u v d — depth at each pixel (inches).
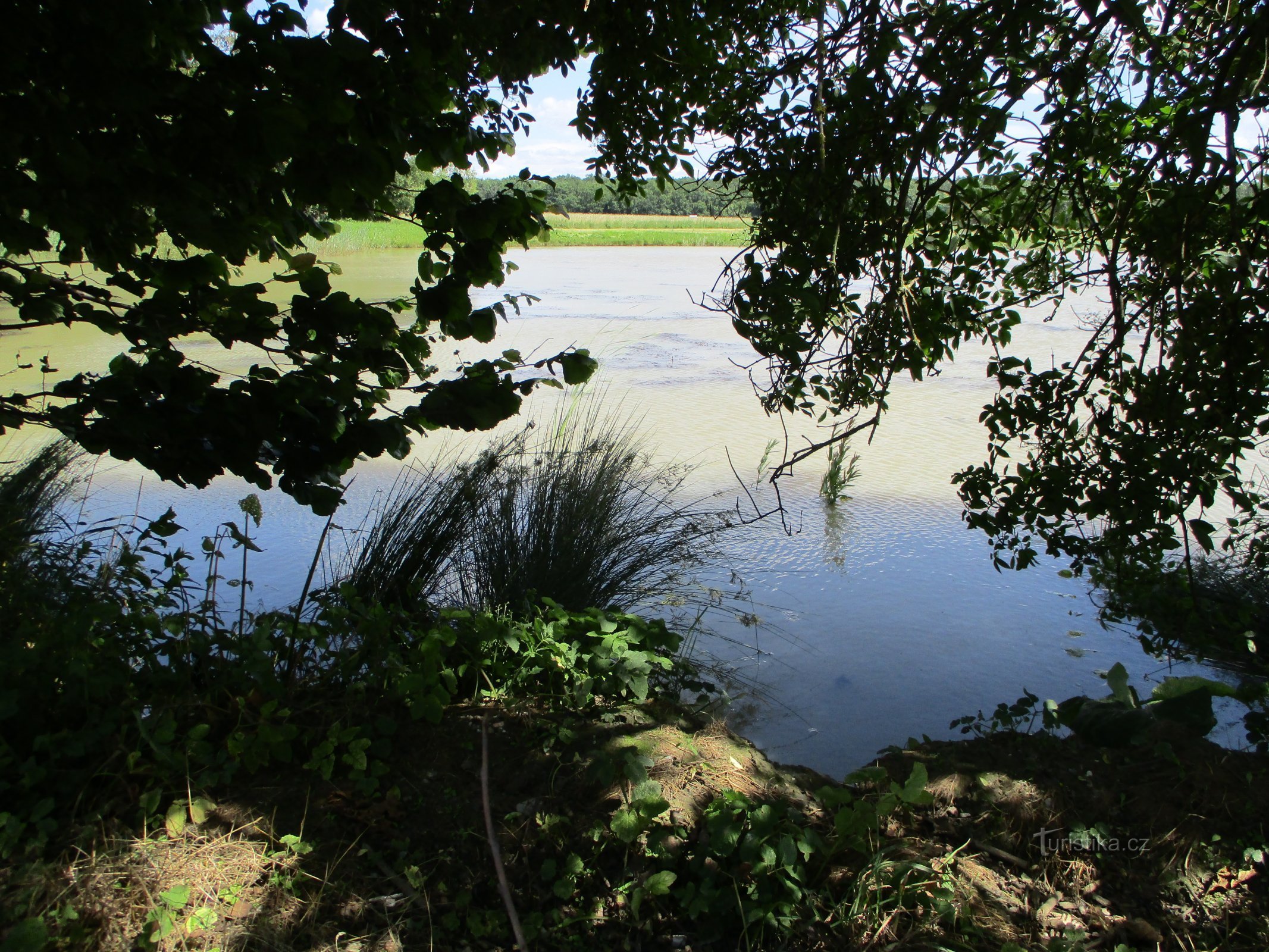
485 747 112.2
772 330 105.2
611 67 125.2
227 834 97.7
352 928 90.4
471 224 95.1
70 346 423.8
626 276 933.2
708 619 185.0
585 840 102.0
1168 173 106.7
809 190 108.3
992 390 398.0
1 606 121.8
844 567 213.0
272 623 118.3
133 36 75.4
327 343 96.8
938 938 94.5
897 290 108.5
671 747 119.9
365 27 87.0
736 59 128.4
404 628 142.3
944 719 151.3
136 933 84.9
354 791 106.6
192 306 94.0
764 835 96.1
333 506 96.5
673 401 372.5
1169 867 105.0
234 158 81.6
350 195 86.9
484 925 91.9
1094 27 100.7
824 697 157.4
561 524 177.8
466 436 303.9
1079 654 174.1
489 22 102.6
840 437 109.7
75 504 235.6
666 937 93.5
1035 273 138.9
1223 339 105.4
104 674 108.5
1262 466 264.1
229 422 90.6
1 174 82.5
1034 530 129.4
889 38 106.2
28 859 89.7
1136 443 112.2
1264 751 128.9
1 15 72.1
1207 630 166.6
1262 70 102.3
